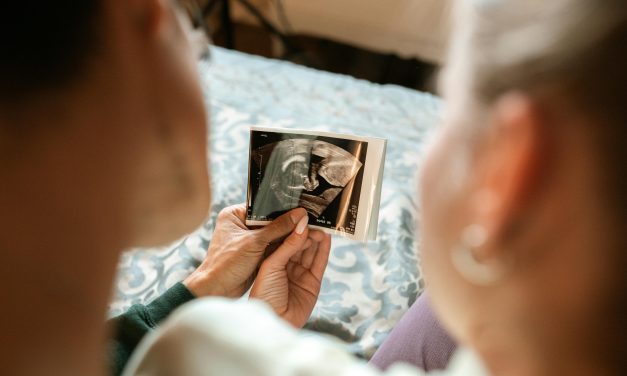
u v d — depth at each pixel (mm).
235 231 913
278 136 887
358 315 949
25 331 309
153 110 361
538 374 278
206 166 438
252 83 1363
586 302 251
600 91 227
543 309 263
